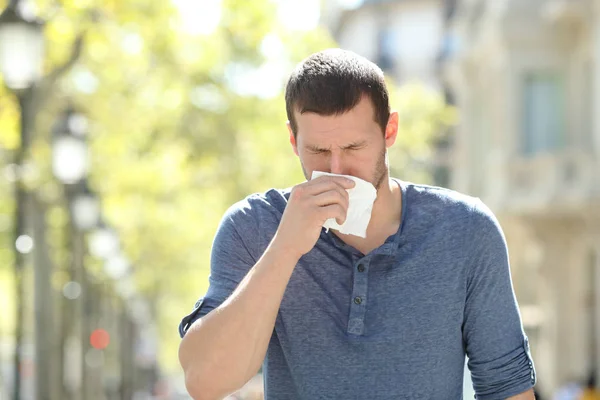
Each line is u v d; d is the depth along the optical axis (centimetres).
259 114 2484
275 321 375
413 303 370
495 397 383
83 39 1648
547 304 2847
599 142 2519
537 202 2656
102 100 2202
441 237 376
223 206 2908
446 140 4516
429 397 369
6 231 2500
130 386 4400
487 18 3122
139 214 3328
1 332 3856
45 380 1866
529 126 2888
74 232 2106
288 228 352
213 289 380
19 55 1223
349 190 355
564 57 2859
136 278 4141
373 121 357
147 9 1848
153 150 2478
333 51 360
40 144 1733
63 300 2333
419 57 6738
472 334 381
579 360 2681
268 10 2236
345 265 372
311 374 370
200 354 348
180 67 2214
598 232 2544
